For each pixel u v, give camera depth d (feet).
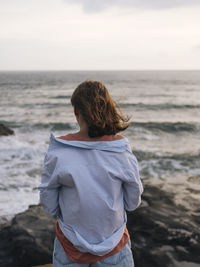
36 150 37.32
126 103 108.58
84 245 3.51
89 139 3.69
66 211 3.67
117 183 3.66
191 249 11.82
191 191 19.75
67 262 3.82
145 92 168.86
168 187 20.66
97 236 3.60
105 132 3.66
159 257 11.32
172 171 29.30
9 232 14.03
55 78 401.49
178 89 195.83
